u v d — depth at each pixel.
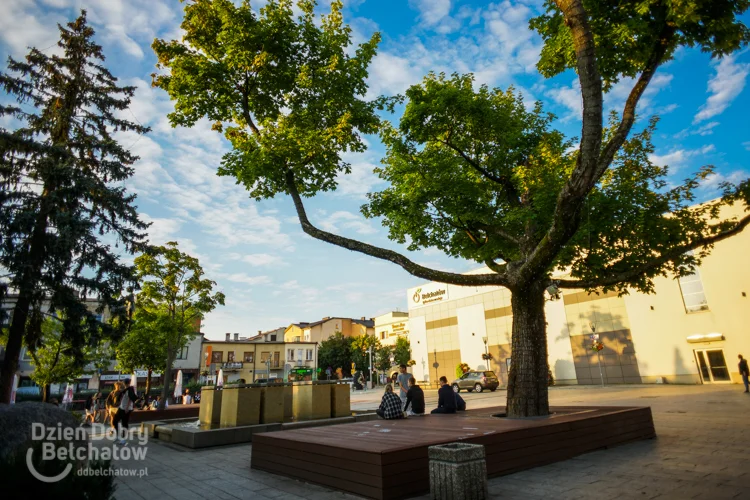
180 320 21.62
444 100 9.89
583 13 5.90
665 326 26.89
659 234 9.57
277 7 10.31
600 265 10.10
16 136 14.09
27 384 36.84
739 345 23.44
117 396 13.77
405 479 5.10
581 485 5.20
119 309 16.09
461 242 11.89
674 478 5.30
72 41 16.88
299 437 6.75
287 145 9.88
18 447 4.30
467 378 34.44
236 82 10.64
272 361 65.88
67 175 14.31
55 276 14.22
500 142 10.56
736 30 6.86
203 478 6.70
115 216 16.34
